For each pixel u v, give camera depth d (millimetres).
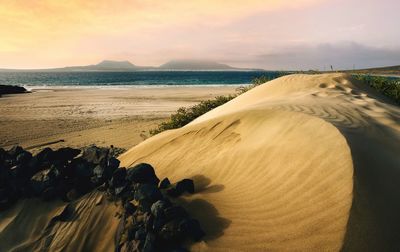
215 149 4383
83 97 25828
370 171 2686
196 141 4820
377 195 2461
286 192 2861
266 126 4105
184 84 50562
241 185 3354
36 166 4180
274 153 3445
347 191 2494
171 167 4473
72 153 4398
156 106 19438
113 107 18984
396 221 2293
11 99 24203
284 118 4043
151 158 5035
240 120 4582
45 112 16906
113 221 3279
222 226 2807
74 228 3322
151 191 3199
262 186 3141
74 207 3600
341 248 2139
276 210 2732
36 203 3762
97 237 3178
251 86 11156
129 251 2760
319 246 2221
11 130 11805
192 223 2740
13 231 3393
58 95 27969
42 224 3455
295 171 3020
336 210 2396
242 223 2760
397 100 7441
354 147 2949
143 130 11375
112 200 3562
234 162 3797
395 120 4188
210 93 28953
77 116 15422
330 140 3156
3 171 4078
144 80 70188
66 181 3941
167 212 2840
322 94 5938
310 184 2768
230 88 37281
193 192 3535
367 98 5832
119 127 12203
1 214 3680
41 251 3119
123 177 3738
